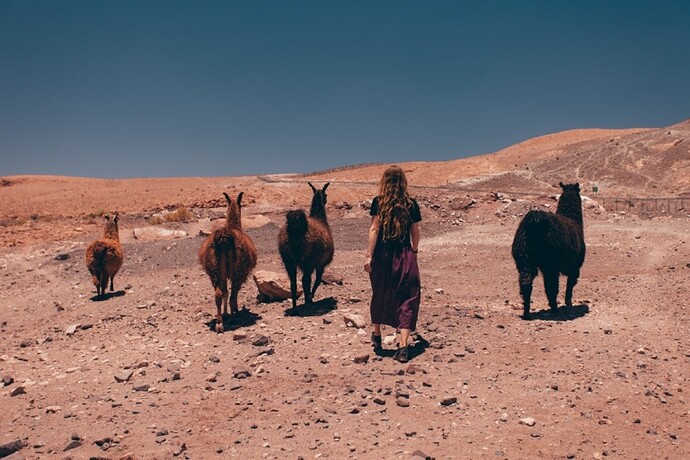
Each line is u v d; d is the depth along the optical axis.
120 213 33.16
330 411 5.34
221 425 5.21
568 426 4.99
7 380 6.75
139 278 15.36
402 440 4.75
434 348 7.23
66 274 16.36
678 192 39.72
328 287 12.33
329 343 7.63
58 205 46.38
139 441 4.94
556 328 8.09
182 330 9.01
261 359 7.09
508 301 10.60
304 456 4.53
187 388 6.23
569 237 8.69
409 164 74.25
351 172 76.06
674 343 7.27
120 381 6.55
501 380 6.08
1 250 20.58
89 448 4.83
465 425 5.01
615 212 29.53
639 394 5.67
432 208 27.95
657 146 52.94
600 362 6.62
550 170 52.16
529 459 4.43
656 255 15.39
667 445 4.65
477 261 16.30
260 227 22.39
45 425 5.38
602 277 12.73
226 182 68.81
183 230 24.50
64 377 6.91
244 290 12.37
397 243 6.87
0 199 60.59
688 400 5.53
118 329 9.45
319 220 10.46
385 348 7.36
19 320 11.41
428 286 12.85
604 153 54.34
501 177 48.25
